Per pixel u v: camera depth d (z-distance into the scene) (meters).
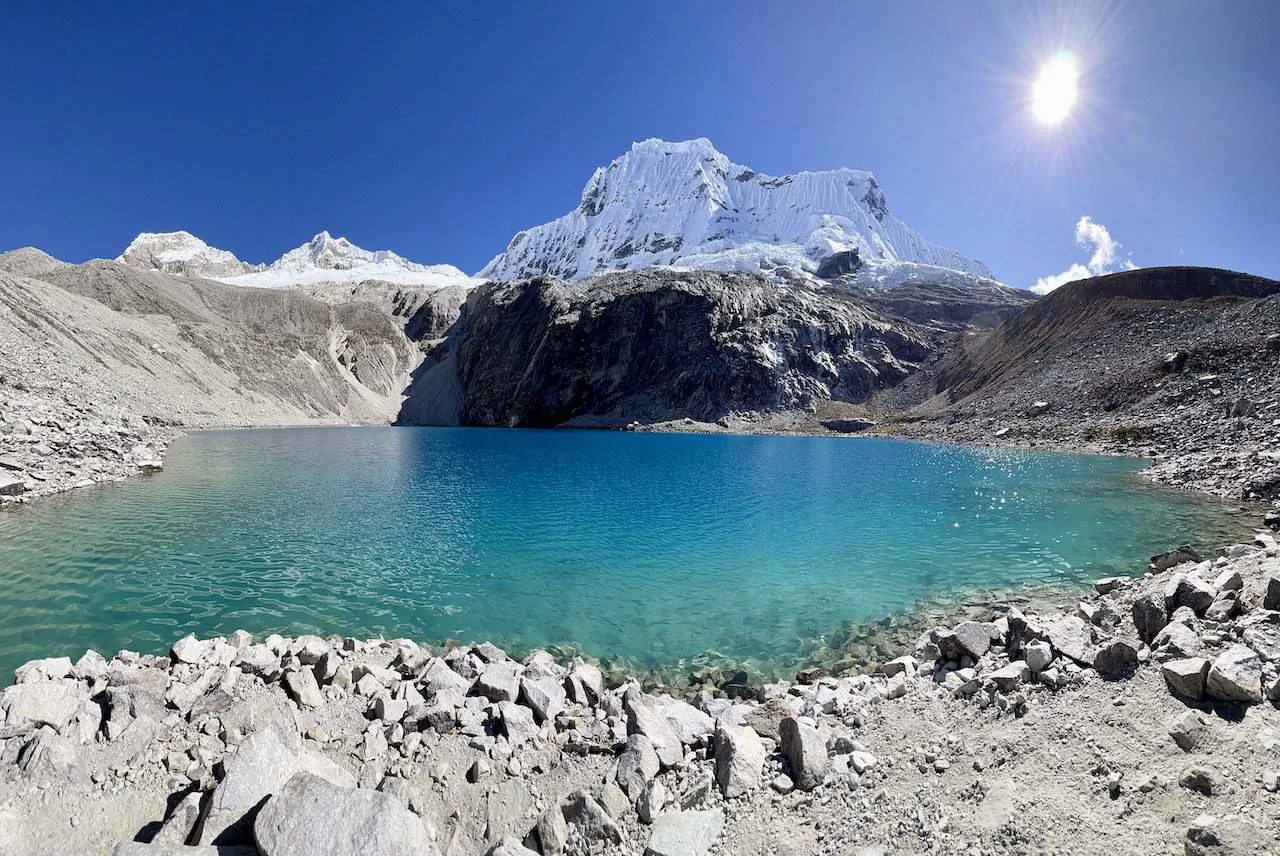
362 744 6.90
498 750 6.82
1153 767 5.17
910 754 6.23
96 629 11.88
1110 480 31.11
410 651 10.05
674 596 14.40
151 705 6.91
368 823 4.67
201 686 7.70
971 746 6.12
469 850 5.51
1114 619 9.38
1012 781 5.36
